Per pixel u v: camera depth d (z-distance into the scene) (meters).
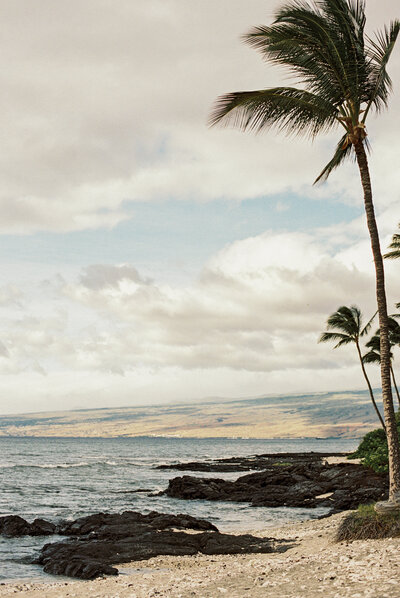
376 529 15.58
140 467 83.50
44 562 18.69
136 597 11.82
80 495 42.50
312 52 16.23
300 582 11.11
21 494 42.53
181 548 19.52
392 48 15.99
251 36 16.14
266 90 16.12
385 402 16.44
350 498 33.03
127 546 19.78
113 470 75.19
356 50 16.25
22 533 24.19
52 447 192.12
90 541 21.05
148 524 24.52
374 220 16.95
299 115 16.67
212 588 11.77
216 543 19.89
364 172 17.05
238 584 11.91
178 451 166.75
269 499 38.97
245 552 18.56
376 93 16.56
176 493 42.84
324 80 16.23
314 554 14.71
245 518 31.14
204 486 43.09
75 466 81.62
